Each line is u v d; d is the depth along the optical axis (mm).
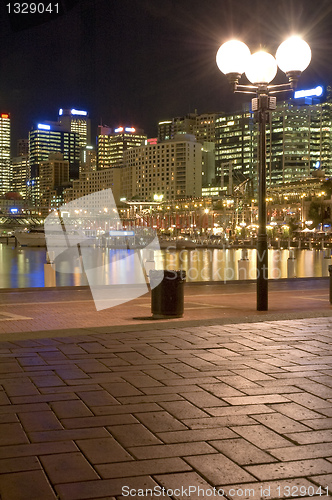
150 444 3688
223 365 6055
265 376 5574
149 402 4664
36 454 3486
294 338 7738
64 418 4215
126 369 5844
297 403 4672
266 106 11414
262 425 4105
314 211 118812
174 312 11188
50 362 6164
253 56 11273
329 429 4035
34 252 95125
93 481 3109
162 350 6859
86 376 5531
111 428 3998
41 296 16797
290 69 10867
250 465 3355
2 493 2955
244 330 8438
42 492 2971
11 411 4379
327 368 5930
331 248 94312
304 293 17625
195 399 4762
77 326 10359
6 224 199125
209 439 3797
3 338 7684
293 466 3346
